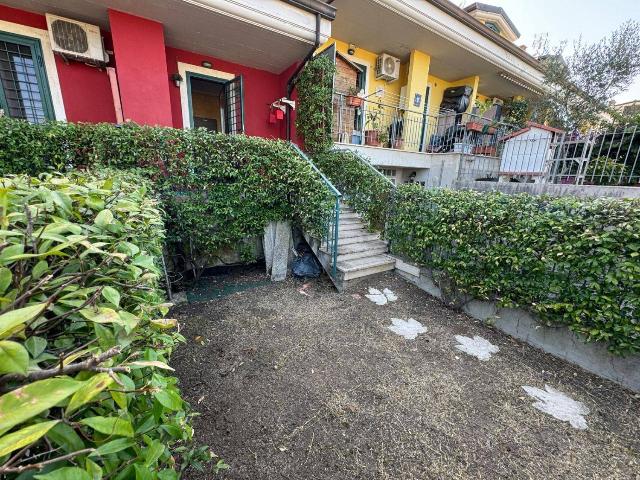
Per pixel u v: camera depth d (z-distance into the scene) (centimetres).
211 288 416
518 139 566
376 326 322
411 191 426
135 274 95
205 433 181
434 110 959
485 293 327
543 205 279
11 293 63
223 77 581
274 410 203
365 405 211
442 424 197
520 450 180
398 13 590
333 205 414
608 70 757
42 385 44
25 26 407
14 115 422
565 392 229
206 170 396
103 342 67
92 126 329
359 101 674
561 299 262
